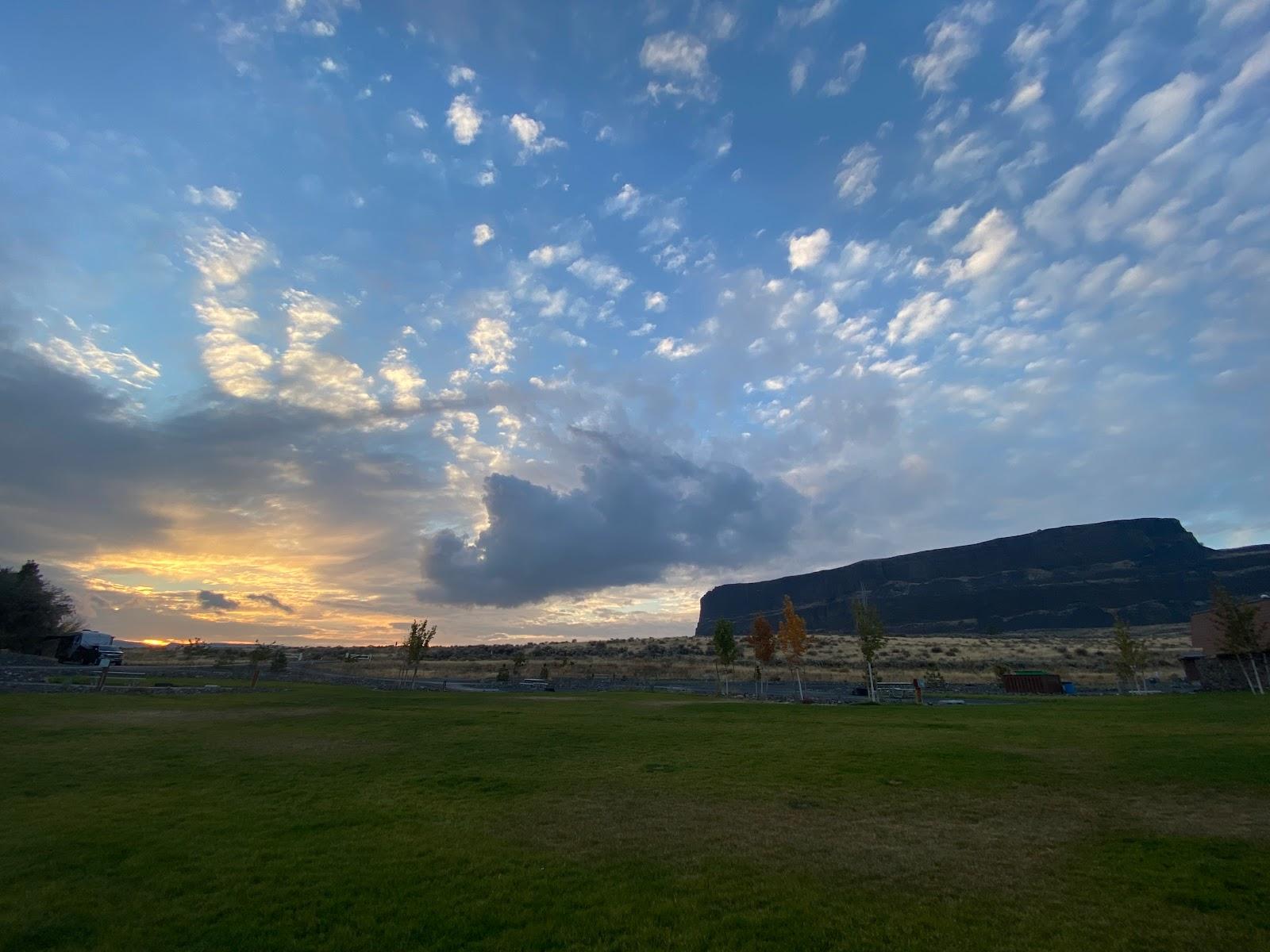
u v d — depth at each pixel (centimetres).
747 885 913
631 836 1155
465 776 1666
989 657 12256
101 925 803
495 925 798
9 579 7788
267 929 791
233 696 3978
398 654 13575
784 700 5062
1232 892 852
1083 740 2100
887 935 755
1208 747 1836
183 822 1238
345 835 1165
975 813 1276
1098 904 833
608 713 3322
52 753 1917
